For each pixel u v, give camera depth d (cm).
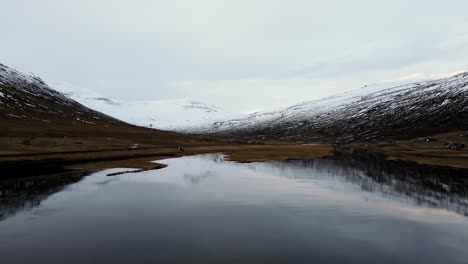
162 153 8606
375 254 1734
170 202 2889
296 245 1859
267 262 1631
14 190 3378
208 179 4238
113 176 4412
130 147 9844
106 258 1672
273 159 7275
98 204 2797
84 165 5481
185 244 1872
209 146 12619
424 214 2511
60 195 3147
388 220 2352
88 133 12212
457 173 4747
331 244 1875
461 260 1662
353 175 4619
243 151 9850
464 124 14175
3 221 2292
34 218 2369
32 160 5925
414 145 11700
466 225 2234
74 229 2127
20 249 1783
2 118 11594
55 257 1678
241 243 1884
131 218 2388
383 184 3850
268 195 3203
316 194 3259
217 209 2656
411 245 1862
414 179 4244
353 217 2428
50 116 14625
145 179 4178
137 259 1661
